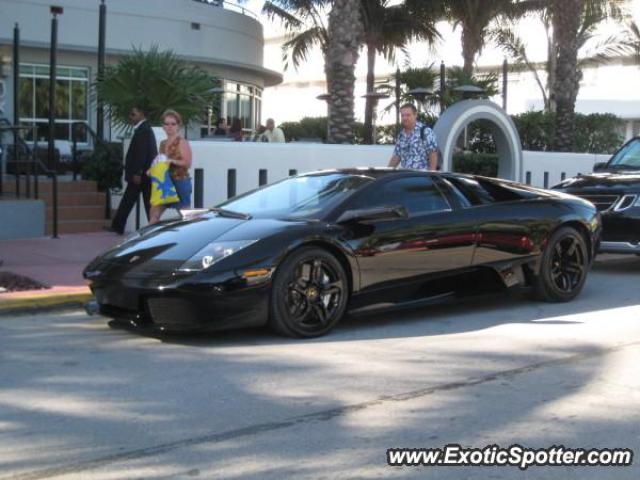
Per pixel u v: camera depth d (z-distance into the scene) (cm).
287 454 422
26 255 1030
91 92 1862
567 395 523
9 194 1273
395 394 523
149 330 643
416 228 710
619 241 974
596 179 1041
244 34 2245
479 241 751
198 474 396
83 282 862
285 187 766
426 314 777
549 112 2338
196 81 1366
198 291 604
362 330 704
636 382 553
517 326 725
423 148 980
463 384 546
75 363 599
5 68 1825
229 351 628
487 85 2322
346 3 1477
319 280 662
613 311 796
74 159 1394
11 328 720
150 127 1123
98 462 411
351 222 679
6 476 393
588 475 398
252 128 2408
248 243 631
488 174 1841
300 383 546
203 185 1209
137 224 1202
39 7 1850
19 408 496
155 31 2003
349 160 1362
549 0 2475
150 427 462
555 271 823
